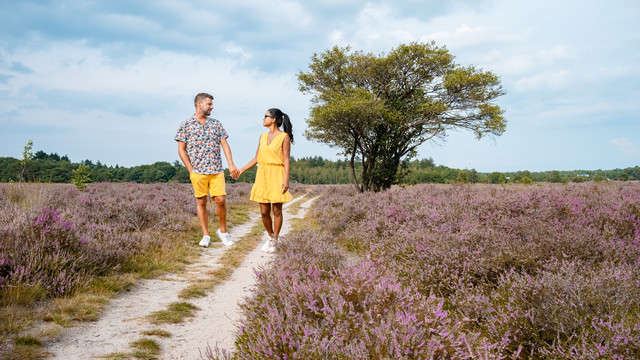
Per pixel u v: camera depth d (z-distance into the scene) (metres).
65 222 4.34
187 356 2.59
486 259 3.57
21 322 2.70
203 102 6.48
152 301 3.70
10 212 4.62
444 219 5.73
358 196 13.50
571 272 2.90
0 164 48.81
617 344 2.03
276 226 6.35
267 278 3.44
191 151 6.55
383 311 2.38
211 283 4.46
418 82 24.72
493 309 2.69
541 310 2.48
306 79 25.95
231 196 17.72
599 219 5.06
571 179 34.69
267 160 6.06
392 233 5.86
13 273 3.30
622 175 26.61
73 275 3.70
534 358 2.27
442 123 23.69
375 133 24.50
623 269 3.06
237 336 2.72
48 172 52.06
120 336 2.79
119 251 4.66
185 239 7.00
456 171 78.69
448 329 2.23
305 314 2.53
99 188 14.77
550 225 4.73
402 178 25.73
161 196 12.41
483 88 23.31
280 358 2.04
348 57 25.30
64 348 2.50
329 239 6.63
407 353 1.89
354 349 1.96
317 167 181.00
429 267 3.68
